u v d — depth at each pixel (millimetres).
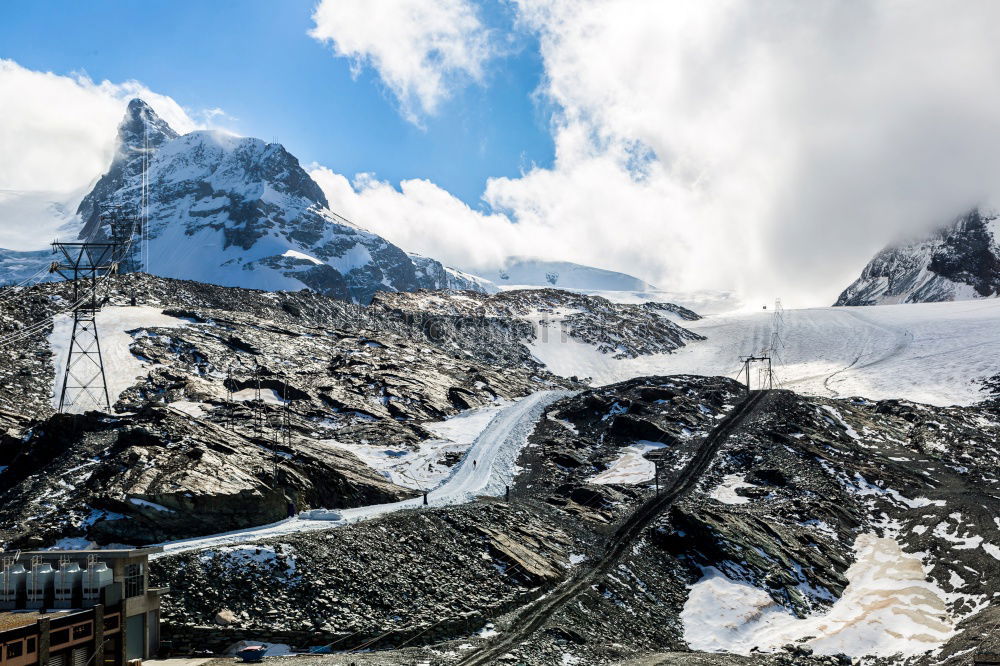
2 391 103438
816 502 91562
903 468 103375
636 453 110688
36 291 141875
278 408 114000
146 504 61656
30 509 62500
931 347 195375
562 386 174250
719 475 101188
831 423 121125
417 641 55125
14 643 35562
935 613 67875
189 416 79500
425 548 66500
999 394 151250
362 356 145625
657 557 76750
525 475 101125
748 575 73688
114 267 96938
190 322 145500
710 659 57812
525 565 68125
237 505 65438
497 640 56250
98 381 112438
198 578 53094
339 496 80062
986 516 84312
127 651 44000
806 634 65688
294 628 51969
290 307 181125
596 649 57438
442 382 141000
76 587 41438
